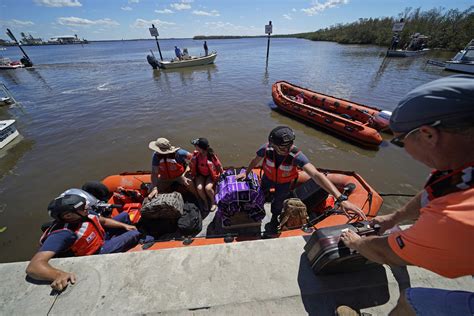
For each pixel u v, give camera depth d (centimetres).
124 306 117
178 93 1200
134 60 2988
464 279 129
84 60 3198
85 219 190
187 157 319
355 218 172
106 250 198
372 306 118
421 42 2525
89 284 126
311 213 280
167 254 143
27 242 368
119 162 584
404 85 1212
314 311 115
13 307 117
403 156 582
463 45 2505
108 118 863
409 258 63
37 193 485
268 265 136
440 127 54
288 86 985
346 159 573
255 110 913
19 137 718
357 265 125
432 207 58
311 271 132
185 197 319
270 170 240
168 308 116
